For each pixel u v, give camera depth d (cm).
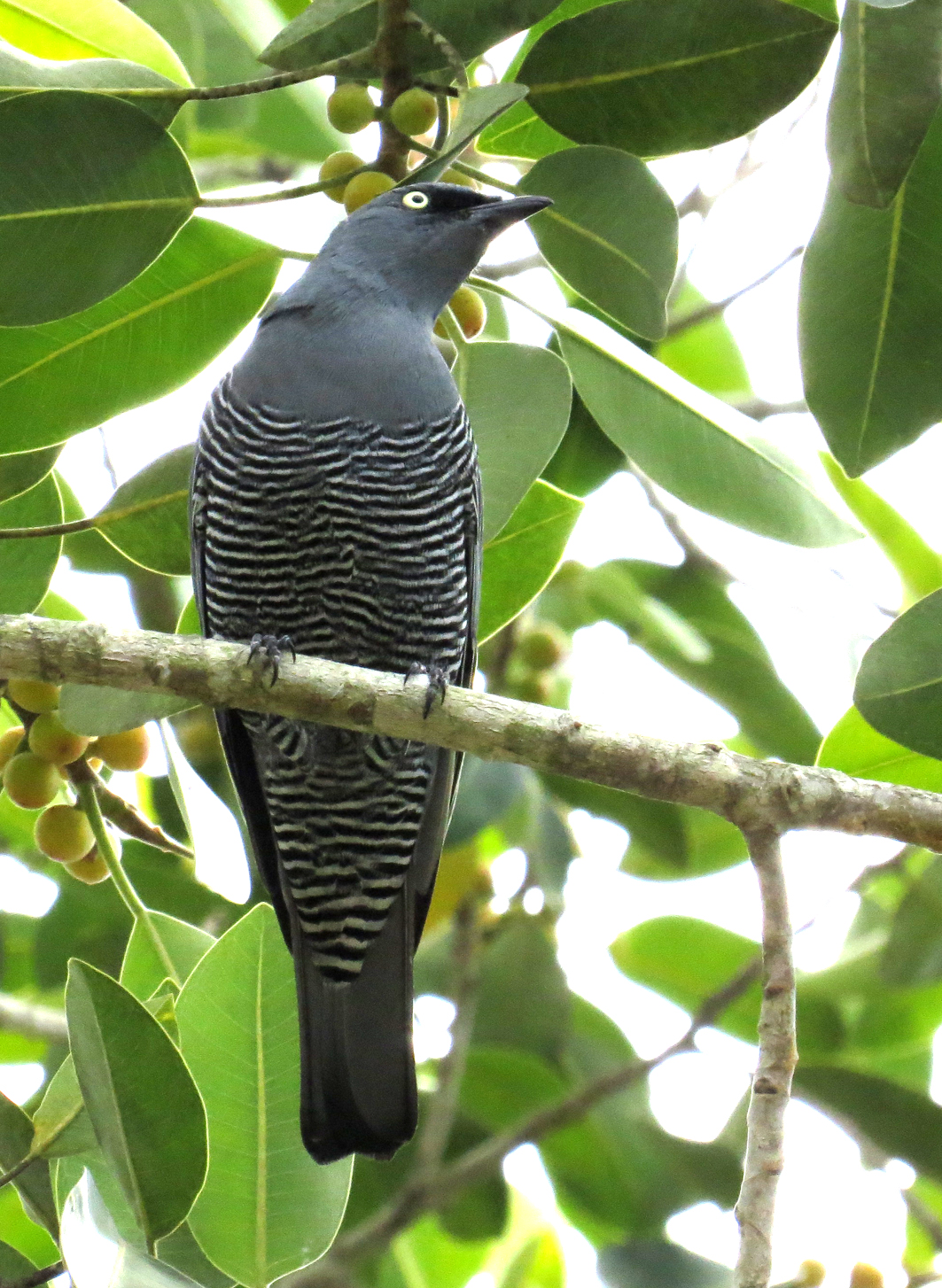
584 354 974
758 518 945
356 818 1064
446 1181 1185
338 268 1077
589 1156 1294
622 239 873
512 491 961
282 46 859
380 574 1048
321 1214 842
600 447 1198
